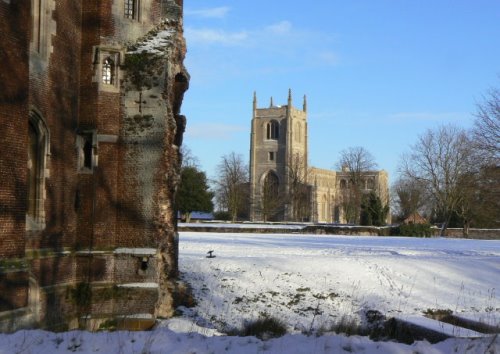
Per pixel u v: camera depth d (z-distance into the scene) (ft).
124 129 72.13
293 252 114.21
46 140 64.13
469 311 83.05
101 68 71.82
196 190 279.90
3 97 51.65
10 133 52.65
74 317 68.23
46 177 64.28
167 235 73.15
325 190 467.93
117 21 73.15
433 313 82.17
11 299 52.65
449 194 231.09
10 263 52.54
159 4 77.51
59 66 67.00
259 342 36.65
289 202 356.59
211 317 73.20
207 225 202.39
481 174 162.30
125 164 71.82
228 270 90.68
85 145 71.67
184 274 85.71
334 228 210.18
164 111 72.59
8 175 52.49
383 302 85.61
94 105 71.31
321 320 76.69
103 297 69.00
